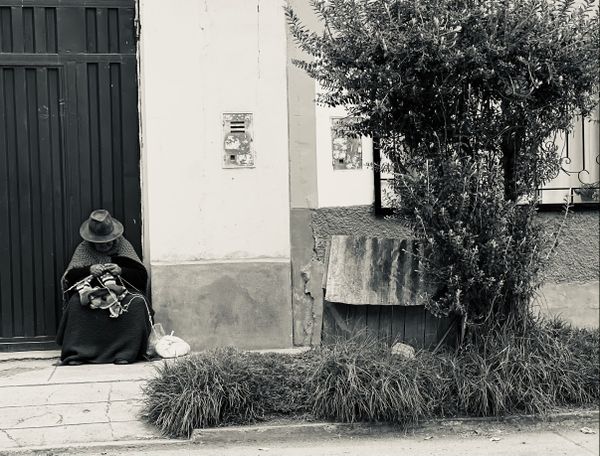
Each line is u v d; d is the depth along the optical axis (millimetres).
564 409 5797
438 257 5902
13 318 7492
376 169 6566
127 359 6992
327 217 7668
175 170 7438
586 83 5863
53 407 5797
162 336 7273
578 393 5844
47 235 7527
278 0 7527
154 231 7418
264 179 7555
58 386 6273
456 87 5770
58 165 7535
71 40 7512
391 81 5688
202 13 7441
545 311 7887
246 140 7523
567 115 5992
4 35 7418
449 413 5672
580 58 5754
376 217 7738
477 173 5781
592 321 7973
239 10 7484
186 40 7430
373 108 5844
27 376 6602
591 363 6027
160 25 7387
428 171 5766
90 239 7188
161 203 7422
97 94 7566
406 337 6500
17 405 5836
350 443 5383
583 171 7973
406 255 6508
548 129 5945
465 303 5895
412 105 5949
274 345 7547
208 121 7480
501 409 5691
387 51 5633
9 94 7449
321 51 5973
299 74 7586
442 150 5926
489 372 5742
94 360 7008
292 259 7625
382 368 5609
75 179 7555
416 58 5676
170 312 7414
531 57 5625
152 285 7402
